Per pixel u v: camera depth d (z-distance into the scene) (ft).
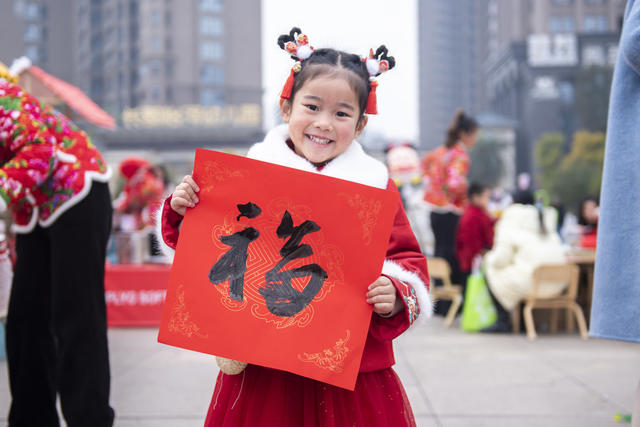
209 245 5.90
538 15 301.43
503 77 321.32
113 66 345.31
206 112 307.78
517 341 19.43
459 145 24.50
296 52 6.12
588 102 240.12
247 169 5.92
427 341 19.38
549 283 20.15
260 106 355.36
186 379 13.93
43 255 8.82
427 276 6.22
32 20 338.13
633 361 16.17
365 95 6.14
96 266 8.62
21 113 8.13
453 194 24.68
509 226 20.84
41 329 8.84
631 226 6.46
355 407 5.84
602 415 11.48
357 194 5.83
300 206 5.88
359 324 5.73
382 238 5.80
